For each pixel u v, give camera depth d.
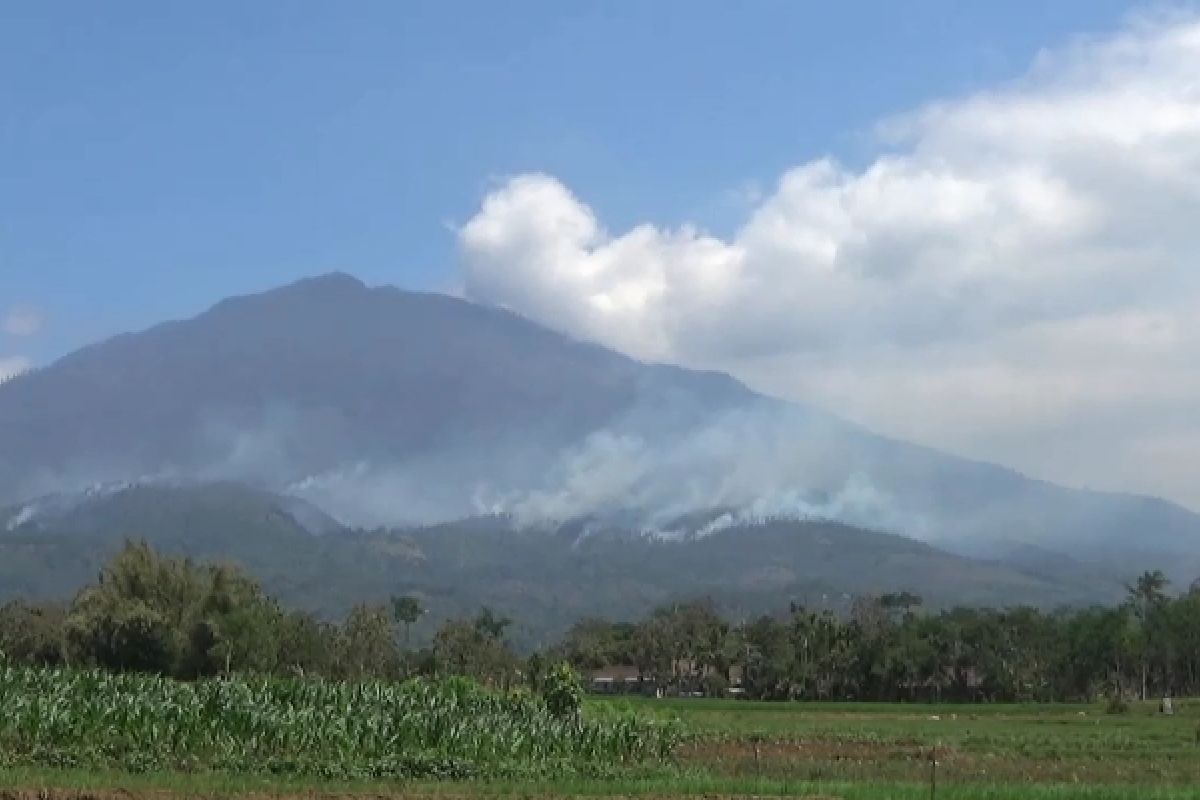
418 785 31.72
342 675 101.31
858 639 146.75
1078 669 147.62
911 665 141.62
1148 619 154.25
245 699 37.66
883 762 50.12
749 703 119.81
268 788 29.09
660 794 31.77
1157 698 149.75
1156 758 54.47
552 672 51.16
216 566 93.94
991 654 141.12
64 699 35.47
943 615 153.38
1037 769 48.41
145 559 91.44
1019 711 108.56
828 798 32.09
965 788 35.50
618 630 183.88
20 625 94.56
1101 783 41.97
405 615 168.75
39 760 31.89
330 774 33.34
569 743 42.19
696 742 54.50
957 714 101.88
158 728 34.91
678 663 163.25
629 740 44.22
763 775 41.81
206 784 28.91
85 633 85.06
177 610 89.69
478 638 120.25
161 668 85.50
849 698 145.88
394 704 41.72
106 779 28.72
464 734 39.34
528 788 32.03
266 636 90.00
